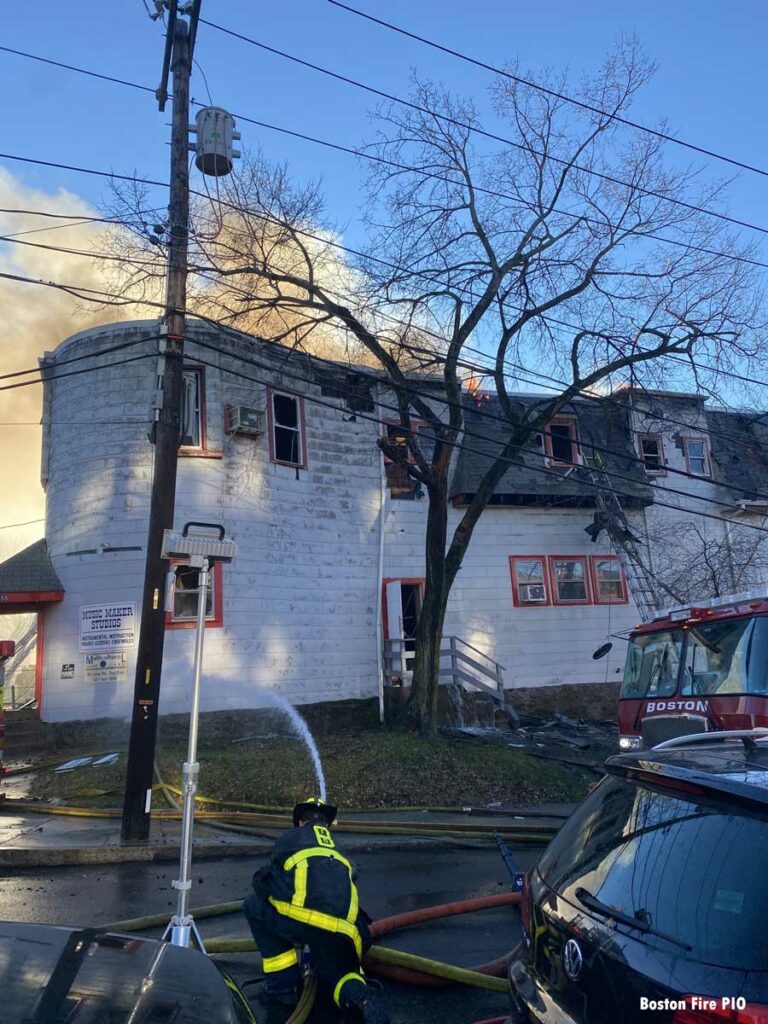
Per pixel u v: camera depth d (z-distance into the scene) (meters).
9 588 15.73
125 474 16.11
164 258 12.87
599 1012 2.83
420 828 10.29
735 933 2.56
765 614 8.44
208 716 15.75
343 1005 4.50
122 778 12.86
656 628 9.91
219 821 10.73
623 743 10.06
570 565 20.70
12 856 9.05
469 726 17.34
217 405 16.75
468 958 6.11
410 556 19.17
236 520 16.62
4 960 2.93
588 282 14.53
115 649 15.59
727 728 8.38
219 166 11.50
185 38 10.92
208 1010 2.89
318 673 17.27
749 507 21.62
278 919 4.76
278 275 14.30
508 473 20.23
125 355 16.56
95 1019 2.65
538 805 12.14
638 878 3.05
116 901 7.69
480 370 14.96
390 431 19.16
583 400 21.00
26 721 15.64
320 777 10.62
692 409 21.97
